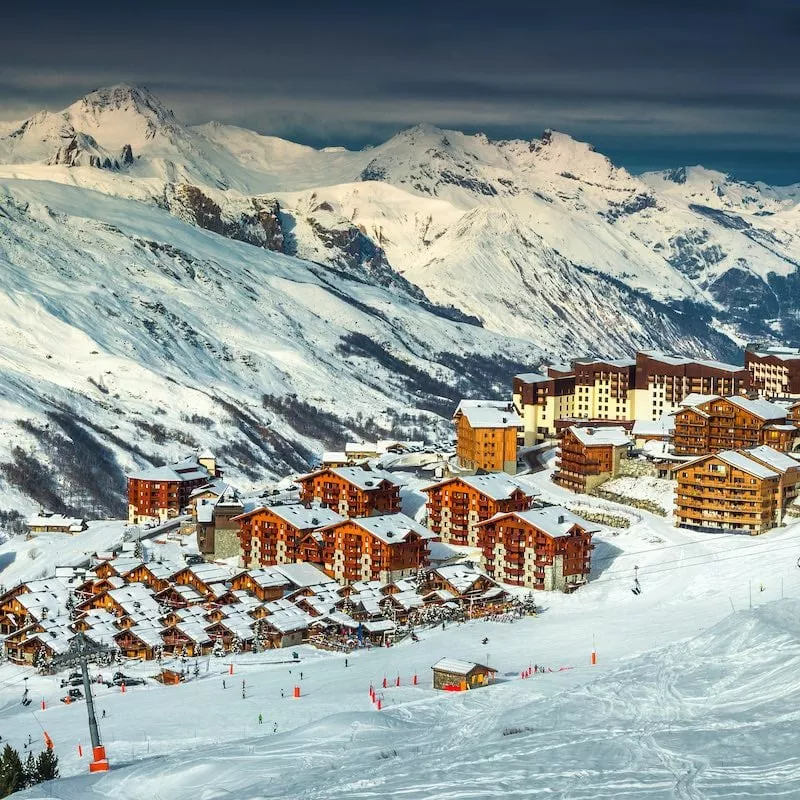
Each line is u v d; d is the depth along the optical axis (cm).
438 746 16512
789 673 18188
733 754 15012
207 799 15062
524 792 14212
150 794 15712
